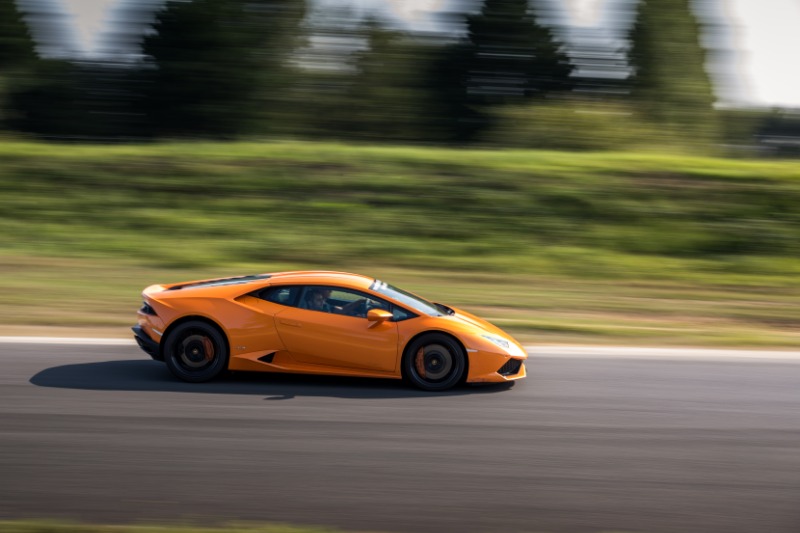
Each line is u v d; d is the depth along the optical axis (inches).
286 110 1302.9
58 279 584.4
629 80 1326.3
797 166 1001.5
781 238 781.3
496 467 249.3
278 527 195.9
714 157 1174.3
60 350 377.4
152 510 208.4
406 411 300.7
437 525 206.2
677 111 1273.4
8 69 1274.6
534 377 359.9
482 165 960.3
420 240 749.3
